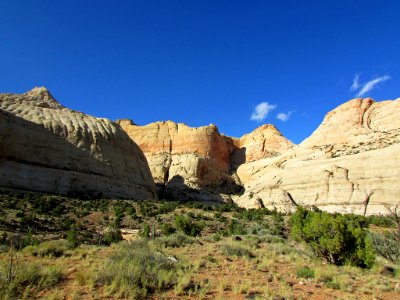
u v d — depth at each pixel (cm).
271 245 2269
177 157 13012
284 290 1068
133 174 8100
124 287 967
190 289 1042
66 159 6744
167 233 3294
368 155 8231
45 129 6962
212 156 14100
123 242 2259
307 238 1925
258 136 16338
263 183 9900
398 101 10788
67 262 1462
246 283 1129
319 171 8775
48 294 922
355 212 7175
